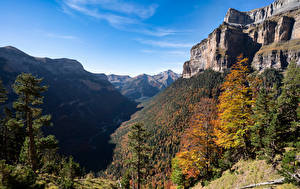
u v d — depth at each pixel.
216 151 20.91
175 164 29.88
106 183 33.69
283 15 183.50
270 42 177.12
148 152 23.41
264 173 13.03
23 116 18.06
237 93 17.92
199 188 21.20
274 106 16.53
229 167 18.58
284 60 148.00
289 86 24.06
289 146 13.69
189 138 24.22
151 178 85.19
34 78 17.22
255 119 16.48
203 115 22.86
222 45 189.25
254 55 179.25
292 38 165.62
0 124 25.84
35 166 17.97
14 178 7.97
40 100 18.45
